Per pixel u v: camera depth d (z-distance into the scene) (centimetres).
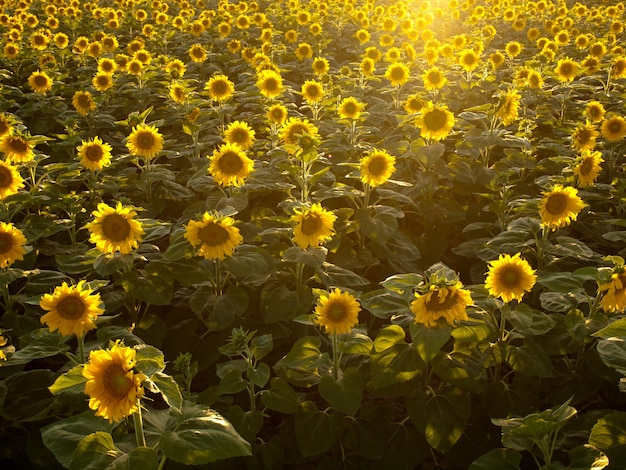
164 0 2230
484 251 562
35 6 2052
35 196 582
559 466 294
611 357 317
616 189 655
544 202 468
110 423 283
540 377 431
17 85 1225
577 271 402
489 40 1603
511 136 717
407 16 1812
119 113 1065
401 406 479
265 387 470
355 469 389
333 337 384
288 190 601
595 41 1441
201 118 854
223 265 451
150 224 479
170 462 357
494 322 408
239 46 1348
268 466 380
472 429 405
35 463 374
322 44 1516
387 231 575
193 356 474
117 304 459
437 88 946
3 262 425
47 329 372
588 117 801
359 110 769
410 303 385
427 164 661
